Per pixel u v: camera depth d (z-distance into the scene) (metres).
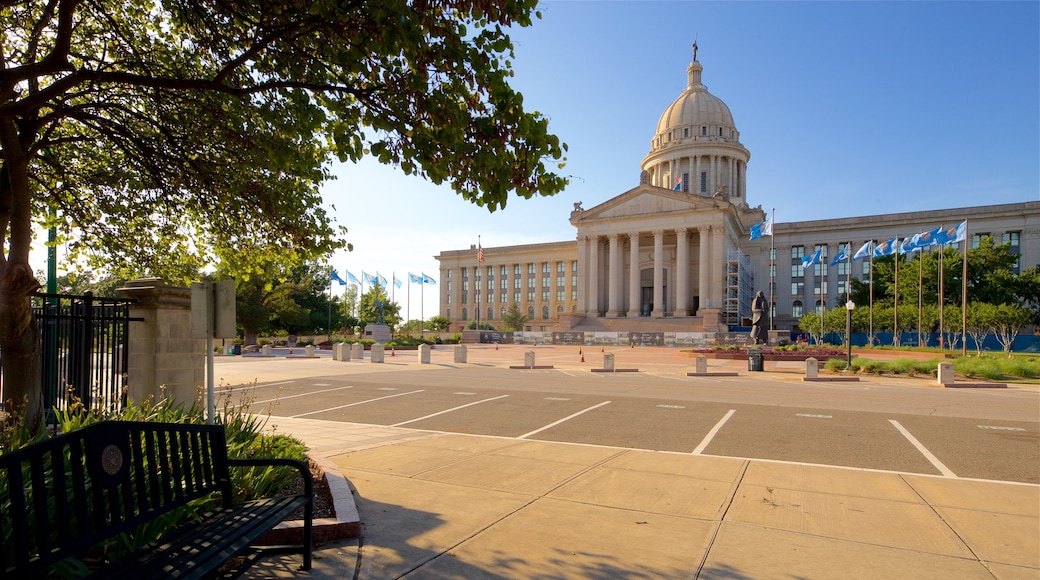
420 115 5.80
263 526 3.94
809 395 17.28
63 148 8.77
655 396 16.55
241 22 6.32
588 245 86.88
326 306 75.88
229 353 46.47
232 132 7.18
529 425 11.28
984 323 41.88
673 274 86.38
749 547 4.84
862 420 12.26
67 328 8.88
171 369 9.73
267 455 6.43
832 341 58.41
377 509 5.78
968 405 15.12
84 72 5.58
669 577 4.25
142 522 3.42
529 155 5.63
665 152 98.75
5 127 5.93
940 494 6.48
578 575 4.27
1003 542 5.00
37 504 2.81
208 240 10.05
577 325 81.12
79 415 6.25
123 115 8.34
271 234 8.98
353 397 15.93
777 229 91.12
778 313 89.75
